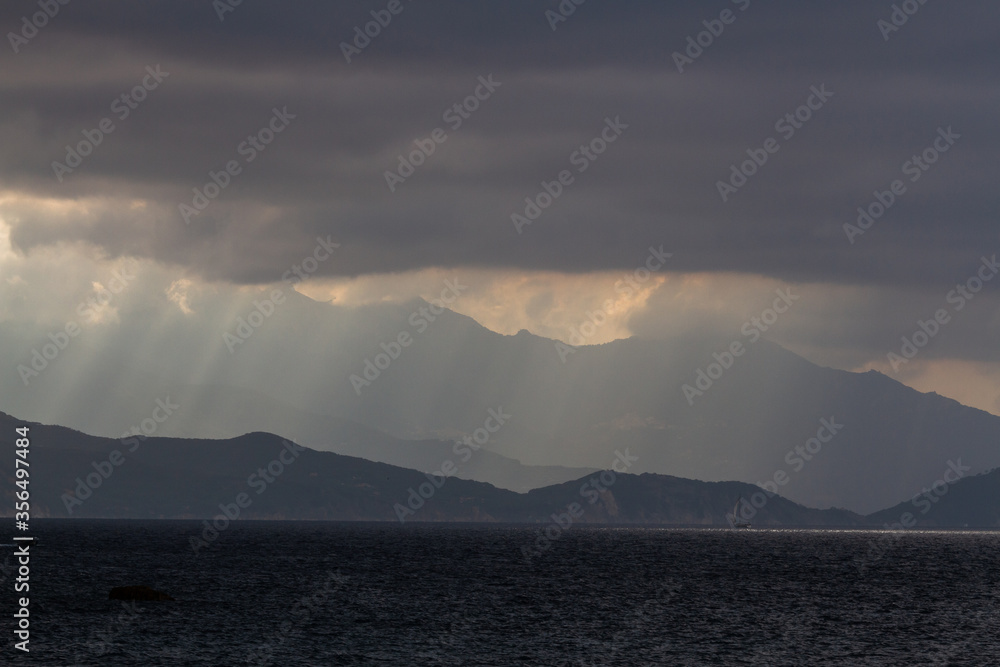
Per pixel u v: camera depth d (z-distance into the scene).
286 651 140.88
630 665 136.50
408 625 164.00
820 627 169.75
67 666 129.25
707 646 150.12
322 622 165.00
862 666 138.25
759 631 164.25
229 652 139.50
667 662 138.62
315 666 132.50
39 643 142.00
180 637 148.50
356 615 173.88
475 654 141.62
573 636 156.50
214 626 158.50
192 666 131.00
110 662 132.00
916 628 170.38
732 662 139.25
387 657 138.75
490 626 164.62
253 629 156.75
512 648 146.12
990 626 173.88
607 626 166.62
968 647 152.50
